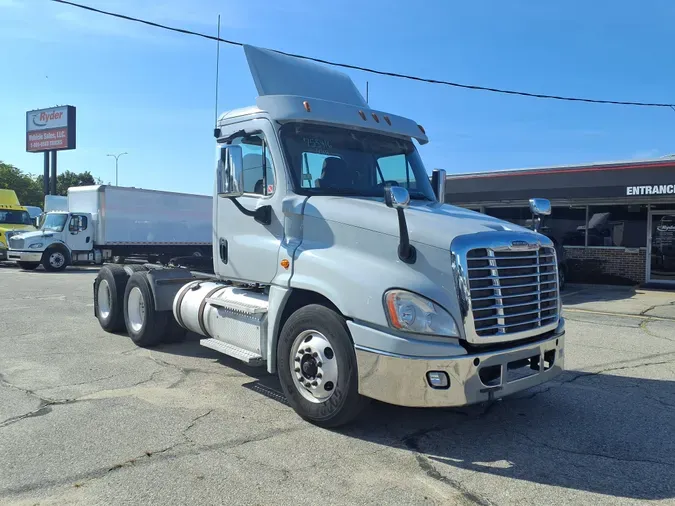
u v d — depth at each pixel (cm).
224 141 606
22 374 640
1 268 2519
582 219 1977
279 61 629
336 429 480
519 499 363
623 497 368
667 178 1658
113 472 393
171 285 766
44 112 4462
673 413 535
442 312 423
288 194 536
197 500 355
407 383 418
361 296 442
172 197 2486
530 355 458
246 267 582
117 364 688
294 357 499
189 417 504
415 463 416
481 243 432
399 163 613
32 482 376
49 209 2834
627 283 1891
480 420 510
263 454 427
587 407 551
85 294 1429
